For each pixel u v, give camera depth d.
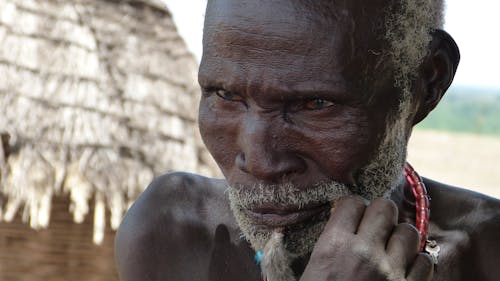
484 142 26.61
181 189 1.70
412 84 1.34
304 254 1.38
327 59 1.18
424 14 1.33
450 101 58.06
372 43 1.22
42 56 4.79
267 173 1.21
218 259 1.63
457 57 1.44
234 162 1.28
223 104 1.26
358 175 1.29
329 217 1.31
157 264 1.66
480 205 1.62
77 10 5.10
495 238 1.59
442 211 1.62
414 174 1.52
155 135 4.77
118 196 4.50
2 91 4.57
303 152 1.23
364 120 1.23
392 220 1.28
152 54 5.17
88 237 4.99
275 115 1.21
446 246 1.57
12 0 5.01
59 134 4.52
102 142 4.58
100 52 4.96
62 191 4.61
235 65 1.20
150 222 1.68
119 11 5.30
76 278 5.00
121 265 1.70
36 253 4.96
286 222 1.27
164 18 5.47
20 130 4.45
